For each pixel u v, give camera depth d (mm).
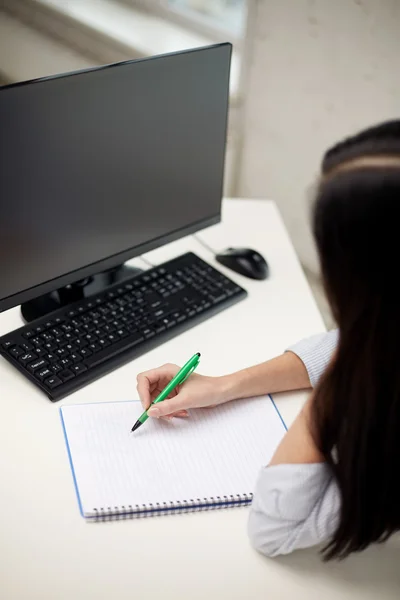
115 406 980
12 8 2670
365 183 593
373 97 1770
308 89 1924
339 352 675
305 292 1285
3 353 1021
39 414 958
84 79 1005
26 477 866
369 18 1689
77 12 2438
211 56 1161
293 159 2068
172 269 1246
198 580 779
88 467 880
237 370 1081
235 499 862
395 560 833
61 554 787
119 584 764
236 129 2201
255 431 969
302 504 767
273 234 1445
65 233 1080
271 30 1953
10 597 739
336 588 792
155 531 827
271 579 792
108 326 1097
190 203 1265
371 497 698
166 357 1088
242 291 1241
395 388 644
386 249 591
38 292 1082
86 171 1066
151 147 1145
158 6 2428
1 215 988
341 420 693
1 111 931
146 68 1076
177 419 972
